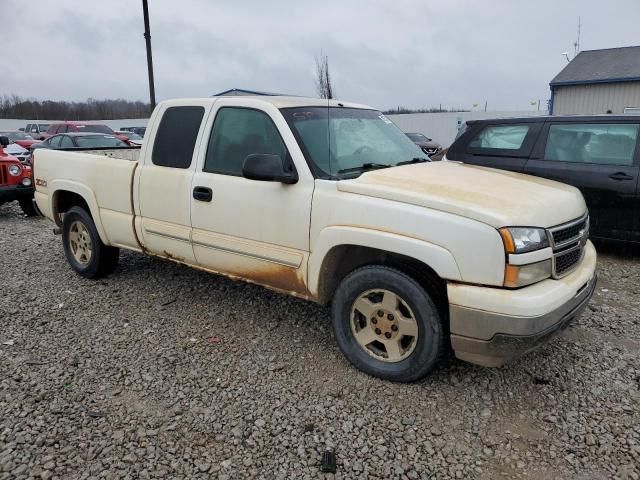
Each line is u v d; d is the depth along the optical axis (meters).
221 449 2.85
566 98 24.31
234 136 4.09
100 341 4.11
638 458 2.77
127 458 2.75
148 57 12.55
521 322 2.91
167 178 4.43
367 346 3.59
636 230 6.23
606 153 6.38
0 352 3.90
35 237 7.81
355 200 3.37
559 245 3.22
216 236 4.16
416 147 4.73
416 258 3.12
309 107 4.11
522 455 2.81
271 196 3.76
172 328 4.34
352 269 3.76
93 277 5.50
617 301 5.07
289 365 3.73
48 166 5.70
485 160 7.14
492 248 2.95
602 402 3.28
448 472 2.69
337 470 2.70
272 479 2.63
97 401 3.27
